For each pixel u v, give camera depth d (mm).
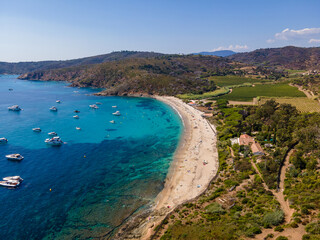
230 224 44750
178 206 55719
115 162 83125
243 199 54125
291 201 50031
